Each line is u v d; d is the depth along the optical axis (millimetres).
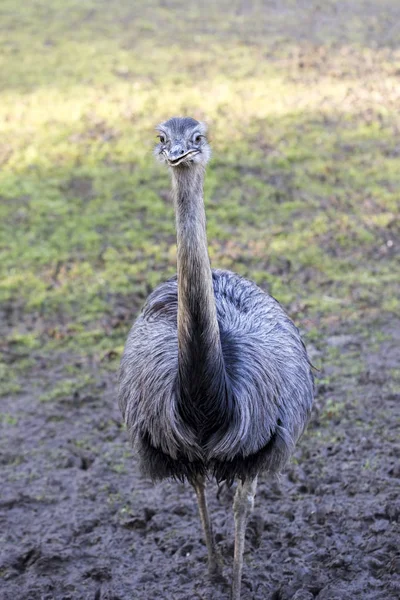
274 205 23984
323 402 15672
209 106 29562
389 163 25969
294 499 13070
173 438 9742
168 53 34625
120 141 27641
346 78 31672
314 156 26406
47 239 22984
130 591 11594
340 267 20984
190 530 12641
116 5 40750
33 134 28266
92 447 15141
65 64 33812
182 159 8664
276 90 30719
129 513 13164
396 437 14359
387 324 18469
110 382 17219
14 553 12477
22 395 17000
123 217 23812
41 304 20156
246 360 9977
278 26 37594
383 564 11266
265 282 20328
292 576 11320
